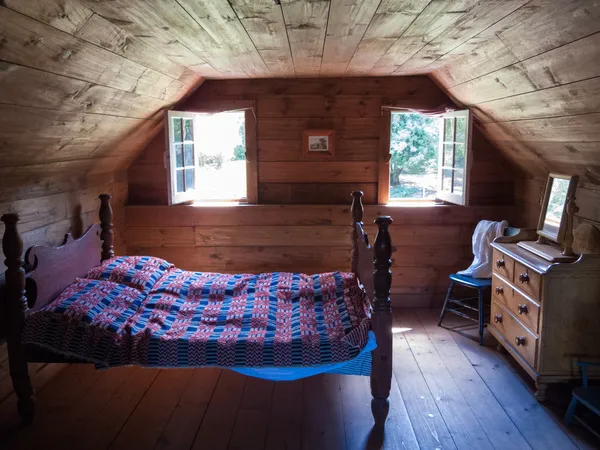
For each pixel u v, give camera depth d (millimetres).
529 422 2652
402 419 2695
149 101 3490
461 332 3889
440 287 4469
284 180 4391
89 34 2092
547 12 2016
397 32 2527
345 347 2463
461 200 4074
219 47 2832
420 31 2500
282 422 2693
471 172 4332
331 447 2459
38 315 2553
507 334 3273
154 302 3012
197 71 3713
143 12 2039
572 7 1877
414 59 3338
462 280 3766
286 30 2469
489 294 4477
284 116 4293
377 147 4328
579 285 2701
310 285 3309
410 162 6754
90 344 2508
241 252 4398
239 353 2469
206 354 2477
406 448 2445
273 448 2455
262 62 3402
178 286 3275
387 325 2514
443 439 2516
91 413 2785
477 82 3338
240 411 2811
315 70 3822
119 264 3322
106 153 3643
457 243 4383
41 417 2736
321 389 3066
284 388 3084
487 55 2842
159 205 4359
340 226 4348
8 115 2168
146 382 3164
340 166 4359
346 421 2695
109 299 2840
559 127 2852
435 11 2137
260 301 3082
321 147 4320
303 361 2443
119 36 2312
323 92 4258
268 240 4375
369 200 4406
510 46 2533
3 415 2721
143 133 3992
